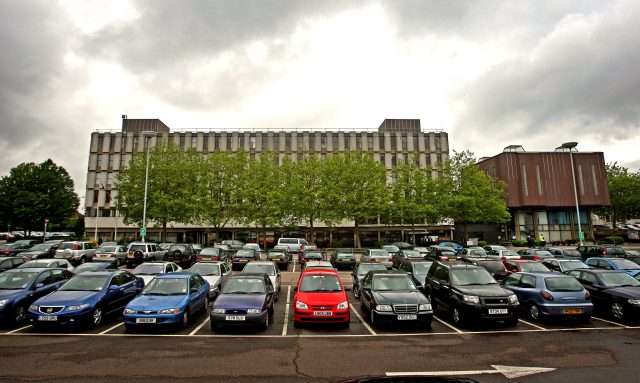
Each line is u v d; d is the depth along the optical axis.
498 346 8.91
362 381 3.42
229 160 43.53
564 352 8.41
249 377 6.85
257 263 16.11
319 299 10.66
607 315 12.26
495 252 24.91
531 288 11.89
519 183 52.75
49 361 7.66
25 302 11.09
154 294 10.98
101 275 11.87
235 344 9.01
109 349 8.52
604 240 46.84
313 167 44.69
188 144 64.69
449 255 26.27
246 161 45.22
